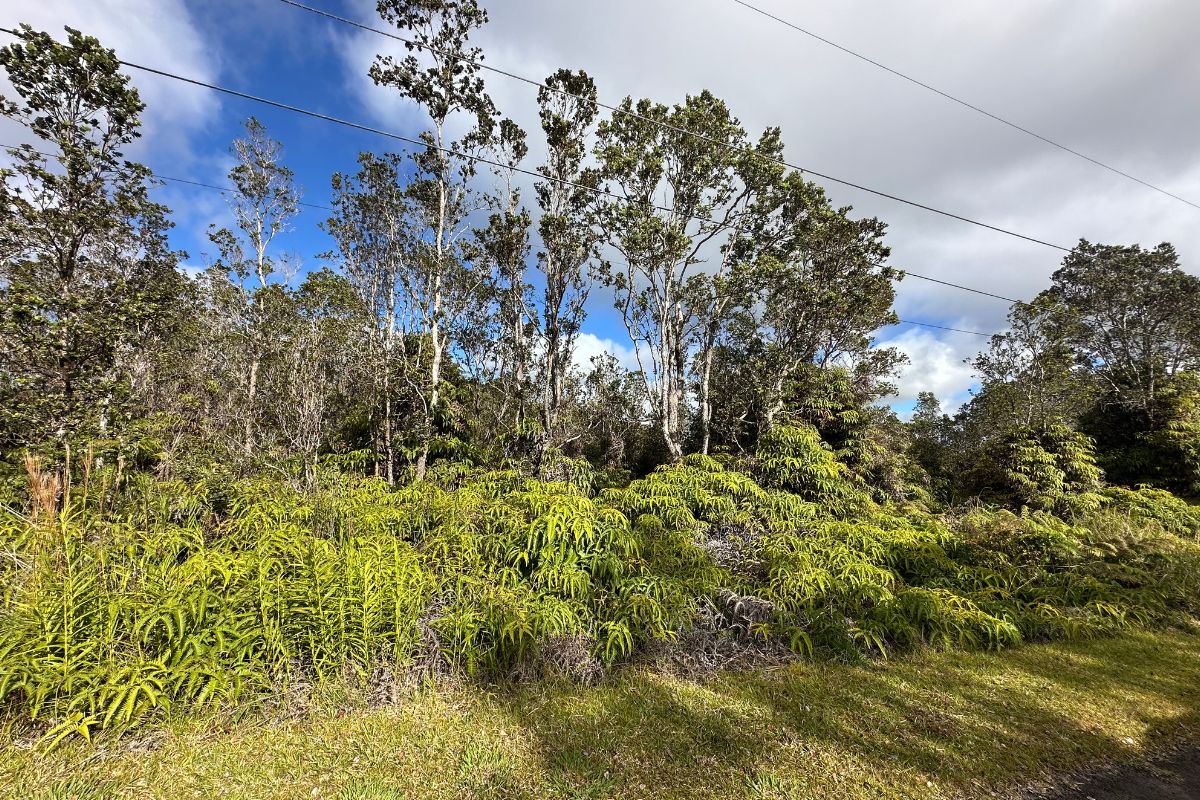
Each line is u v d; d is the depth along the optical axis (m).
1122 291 17.06
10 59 5.21
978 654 4.39
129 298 6.17
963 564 6.13
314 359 7.18
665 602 4.22
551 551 4.32
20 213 5.42
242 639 3.03
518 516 4.63
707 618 4.30
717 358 14.39
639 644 3.99
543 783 2.54
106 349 5.79
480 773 2.60
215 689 2.82
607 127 10.81
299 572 3.54
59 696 2.66
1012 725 3.27
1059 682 3.90
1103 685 3.87
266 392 7.81
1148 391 14.48
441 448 9.29
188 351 9.30
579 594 4.11
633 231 10.45
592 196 10.47
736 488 6.91
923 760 2.86
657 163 10.60
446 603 3.77
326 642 3.19
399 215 12.29
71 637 2.74
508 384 11.67
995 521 7.37
